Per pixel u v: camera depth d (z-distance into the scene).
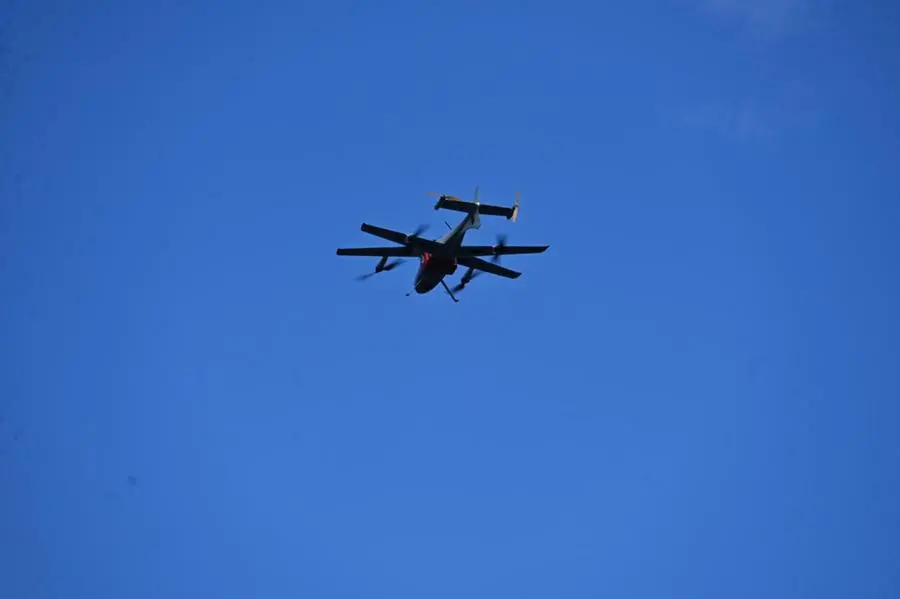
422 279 64.38
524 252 63.44
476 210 58.56
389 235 60.91
